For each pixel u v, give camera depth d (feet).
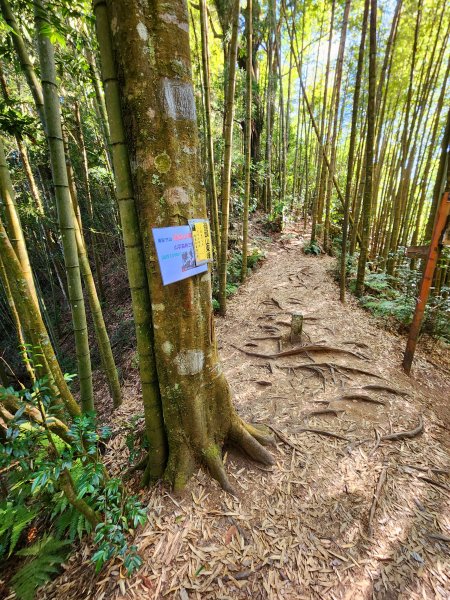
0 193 5.48
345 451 6.95
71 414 6.15
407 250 10.37
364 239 15.37
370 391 9.15
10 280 5.35
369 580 4.53
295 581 4.49
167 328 4.99
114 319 21.68
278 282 18.93
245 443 6.49
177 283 4.83
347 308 15.08
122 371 14.49
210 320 5.61
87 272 9.64
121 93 4.06
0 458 4.03
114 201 22.85
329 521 5.38
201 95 18.20
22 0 6.97
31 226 20.30
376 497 5.80
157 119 4.09
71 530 5.25
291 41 18.28
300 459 6.71
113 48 3.94
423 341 12.77
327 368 10.28
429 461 6.75
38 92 7.77
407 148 17.01
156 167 4.23
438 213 9.01
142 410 9.91
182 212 4.52
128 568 4.27
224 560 4.70
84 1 8.00
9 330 23.70
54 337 18.08
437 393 9.58
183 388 5.41
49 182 21.31
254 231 27.71
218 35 17.70
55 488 5.95
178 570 4.56
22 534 6.13
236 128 25.71
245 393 9.37
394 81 19.26
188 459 5.86
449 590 4.42
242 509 5.50
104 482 4.78
